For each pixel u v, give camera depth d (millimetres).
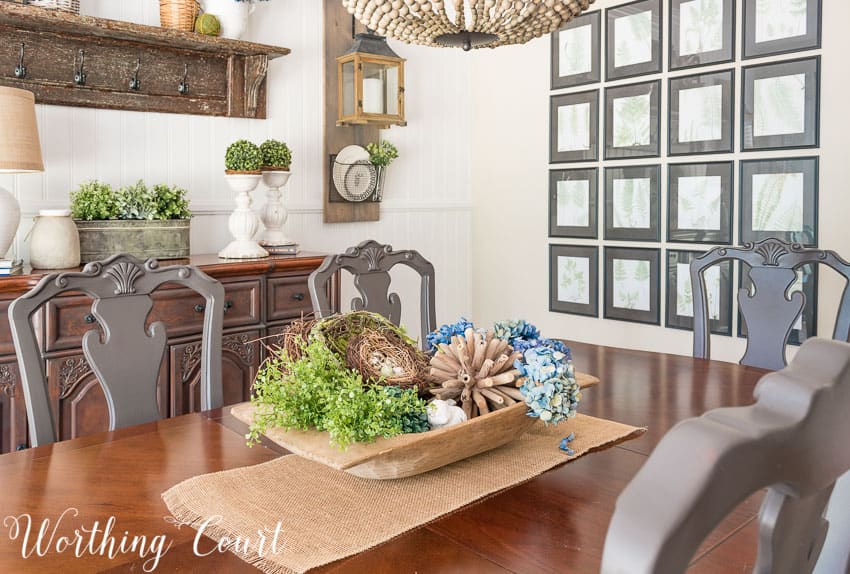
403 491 1202
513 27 1819
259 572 948
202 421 1621
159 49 3277
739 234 3543
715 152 3602
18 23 2830
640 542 330
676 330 3832
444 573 942
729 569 931
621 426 1540
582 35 4117
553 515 1118
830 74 3205
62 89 3023
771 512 421
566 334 4355
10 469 1317
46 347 2498
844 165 3189
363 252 2359
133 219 2939
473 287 4844
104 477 1278
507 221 4625
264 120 3701
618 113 3980
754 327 2322
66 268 2676
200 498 1176
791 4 3303
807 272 3336
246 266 2961
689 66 3668
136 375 1731
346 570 951
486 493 1191
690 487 333
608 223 4082
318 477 1264
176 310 2785
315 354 1278
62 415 2549
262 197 3703
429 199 4559
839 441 412
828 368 406
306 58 3842
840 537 573
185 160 3434
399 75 3877
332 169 3975
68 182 3096
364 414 1180
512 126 4535
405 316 4461
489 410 1358
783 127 3363
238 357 2979
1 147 2479
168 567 960
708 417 371
